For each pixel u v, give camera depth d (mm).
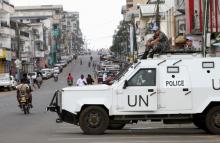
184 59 17719
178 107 17484
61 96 17984
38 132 19172
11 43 104562
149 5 79812
